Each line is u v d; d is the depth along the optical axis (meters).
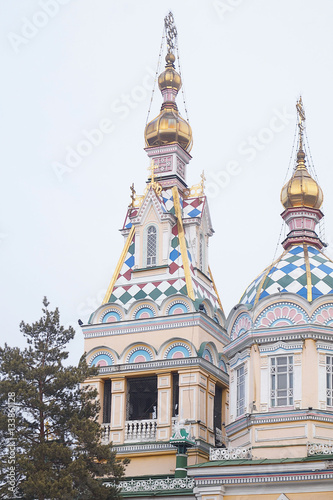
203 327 57.75
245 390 50.78
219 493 46.78
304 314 50.72
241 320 52.78
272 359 50.31
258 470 46.31
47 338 52.84
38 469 48.28
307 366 49.56
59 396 51.19
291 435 48.41
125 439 56.41
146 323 58.31
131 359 57.97
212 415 57.09
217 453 49.06
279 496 45.97
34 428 50.75
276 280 52.59
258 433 49.03
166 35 68.06
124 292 60.19
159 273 60.12
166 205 62.41
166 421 55.94
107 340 58.88
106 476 53.81
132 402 58.78
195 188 63.84
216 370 58.09
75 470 47.69
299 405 48.94
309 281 51.88
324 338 50.03
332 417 48.66
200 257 62.25
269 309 51.44
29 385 50.22
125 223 63.53
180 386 56.31
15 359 51.12
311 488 45.56
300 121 59.31
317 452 47.62
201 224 62.75
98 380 57.97
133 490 51.06
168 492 49.78
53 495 46.41
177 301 58.22
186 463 52.41
